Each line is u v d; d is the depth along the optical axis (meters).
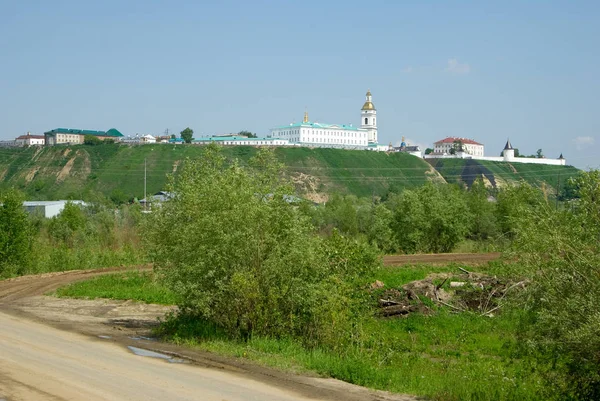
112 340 18.02
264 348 16.53
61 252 45.34
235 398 11.27
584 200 12.20
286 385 12.59
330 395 11.91
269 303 17.89
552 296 11.77
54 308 26.52
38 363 13.84
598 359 11.22
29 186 161.38
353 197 101.06
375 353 17.45
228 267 18.38
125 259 47.31
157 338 18.69
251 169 20.69
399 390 12.88
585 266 11.60
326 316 17.73
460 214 55.22
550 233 12.09
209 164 22.62
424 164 198.12
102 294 30.27
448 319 24.58
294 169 176.00
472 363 17.67
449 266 37.78
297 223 19.17
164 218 21.22
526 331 12.66
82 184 156.38
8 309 25.64
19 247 40.72
